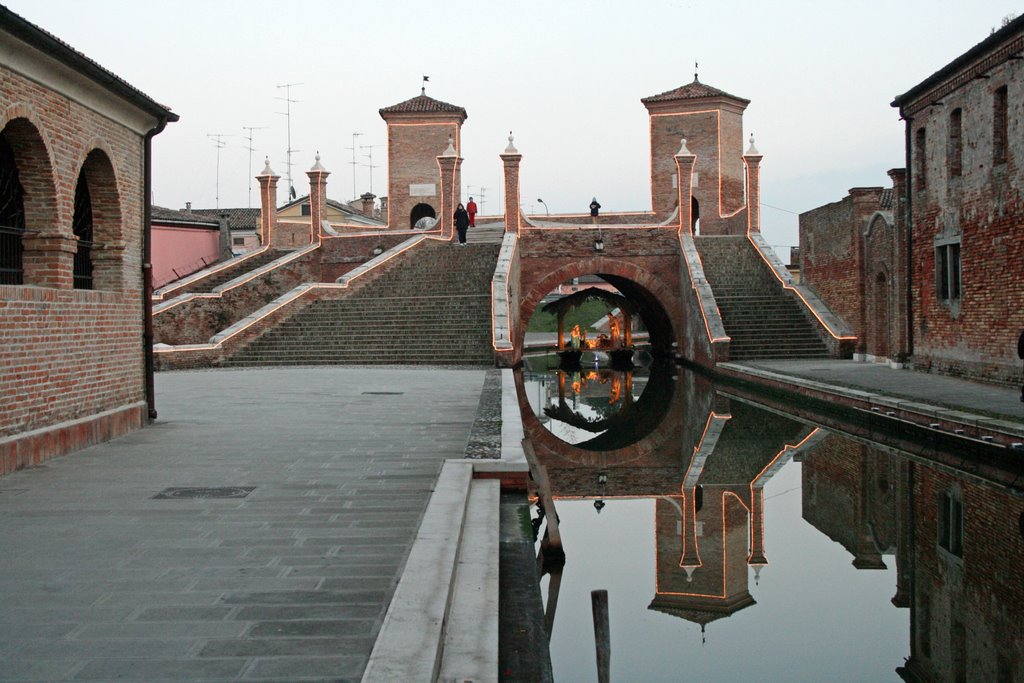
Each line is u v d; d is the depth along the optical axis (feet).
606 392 92.27
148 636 15.07
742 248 119.96
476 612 17.02
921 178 75.25
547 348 179.52
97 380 36.68
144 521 22.80
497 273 92.63
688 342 111.55
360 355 86.79
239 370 79.71
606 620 20.31
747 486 43.45
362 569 18.83
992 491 40.09
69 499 25.31
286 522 22.70
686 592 28.07
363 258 121.19
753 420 64.44
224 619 15.88
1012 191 58.44
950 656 22.70
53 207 33.14
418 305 95.66
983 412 45.85
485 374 73.05
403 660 13.39
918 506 38.42
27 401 30.96
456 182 140.87
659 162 159.02
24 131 31.17
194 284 114.21
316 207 122.52
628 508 39.63
